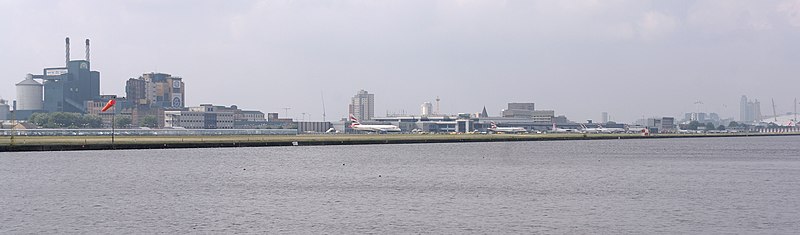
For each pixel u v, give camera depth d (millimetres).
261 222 67562
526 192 93875
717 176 122062
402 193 92750
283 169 136750
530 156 192250
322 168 140250
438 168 141000
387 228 64562
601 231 63281
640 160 173875
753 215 71938
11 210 74938
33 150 190375
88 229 63750
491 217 70875
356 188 99562
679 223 67125
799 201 83312
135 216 71188
